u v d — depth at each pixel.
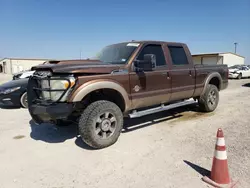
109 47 5.08
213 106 6.13
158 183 2.69
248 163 3.08
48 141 4.26
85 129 3.61
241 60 32.88
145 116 5.91
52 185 2.74
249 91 10.80
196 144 3.85
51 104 3.56
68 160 3.41
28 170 3.13
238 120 5.23
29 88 3.98
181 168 3.03
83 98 3.79
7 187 2.72
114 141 3.95
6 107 7.88
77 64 3.87
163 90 4.73
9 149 3.90
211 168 2.85
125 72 4.05
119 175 2.92
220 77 6.32
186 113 6.13
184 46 5.41
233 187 2.51
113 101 4.24
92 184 2.73
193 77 5.44
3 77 31.81
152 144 3.93
